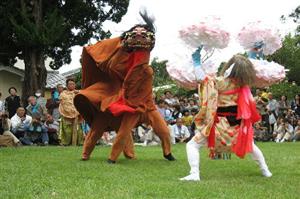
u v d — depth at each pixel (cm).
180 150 1229
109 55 891
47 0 2391
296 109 1938
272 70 727
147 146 1477
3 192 563
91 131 940
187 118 1725
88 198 529
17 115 1514
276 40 746
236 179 692
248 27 748
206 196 555
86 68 934
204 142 694
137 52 873
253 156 725
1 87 2908
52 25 2247
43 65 2347
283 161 930
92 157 1002
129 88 884
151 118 946
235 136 687
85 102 922
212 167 832
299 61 3812
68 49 2542
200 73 681
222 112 690
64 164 846
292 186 633
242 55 694
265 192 585
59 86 1617
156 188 596
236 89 686
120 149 894
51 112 1611
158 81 3222
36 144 1514
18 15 2288
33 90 2316
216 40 684
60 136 1407
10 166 805
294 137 1862
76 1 2428
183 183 641
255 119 688
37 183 627
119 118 927
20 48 2359
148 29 862
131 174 735
